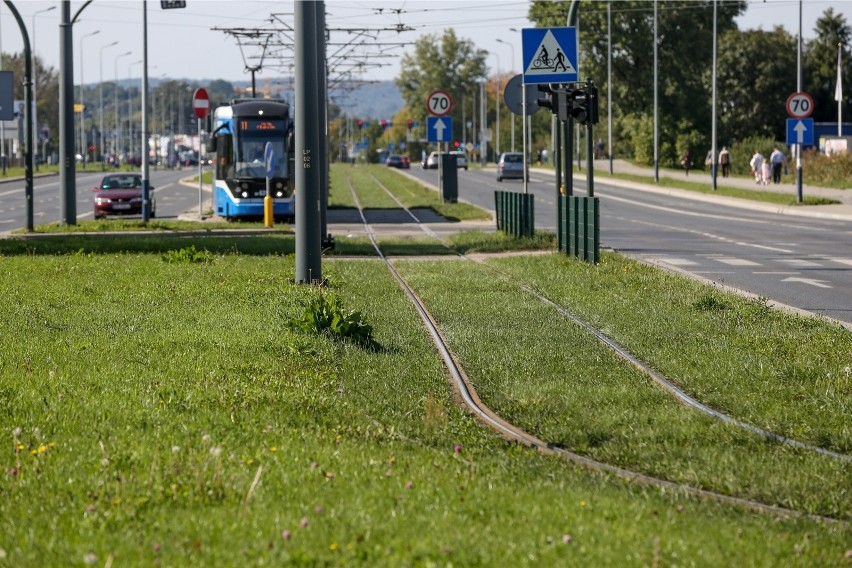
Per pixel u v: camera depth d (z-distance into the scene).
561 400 21.84
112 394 21.27
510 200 67.94
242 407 20.39
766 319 31.92
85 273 45.91
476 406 21.67
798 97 103.56
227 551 12.10
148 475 15.14
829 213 98.56
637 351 26.98
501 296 38.34
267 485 14.83
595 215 48.16
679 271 47.41
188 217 98.00
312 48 40.94
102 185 103.50
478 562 11.83
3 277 43.94
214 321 31.48
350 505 13.93
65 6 78.19
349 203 114.44
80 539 12.61
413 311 34.31
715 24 137.62
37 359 25.16
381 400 21.78
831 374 23.84
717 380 23.44
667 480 16.81
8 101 80.50
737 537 13.24
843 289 42.41
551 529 13.09
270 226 79.44
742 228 82.31
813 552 12.85
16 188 168.12
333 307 29.84
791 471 16.88
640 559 12.03
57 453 16.61
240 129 89.62
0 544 12.55
